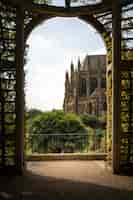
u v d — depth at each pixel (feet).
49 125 33.71
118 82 18.16
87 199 12.63
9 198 12.70
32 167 20.18
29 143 25.98
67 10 18.99
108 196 13.10
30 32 20.86
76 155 23.25
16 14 18.30
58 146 27.37
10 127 18.12
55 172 18.43
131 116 18.37
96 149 26.63
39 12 19.16
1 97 17.98
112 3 18.21
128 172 17.95
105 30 21.35
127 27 18.60
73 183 15.52
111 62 19.95
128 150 18.25
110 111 20.71
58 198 12.76
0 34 18.21
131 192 13.79
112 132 18.28
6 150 18.08
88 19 21.33
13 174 17.69
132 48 18.74
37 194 13.37
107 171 18.75
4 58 18.42
